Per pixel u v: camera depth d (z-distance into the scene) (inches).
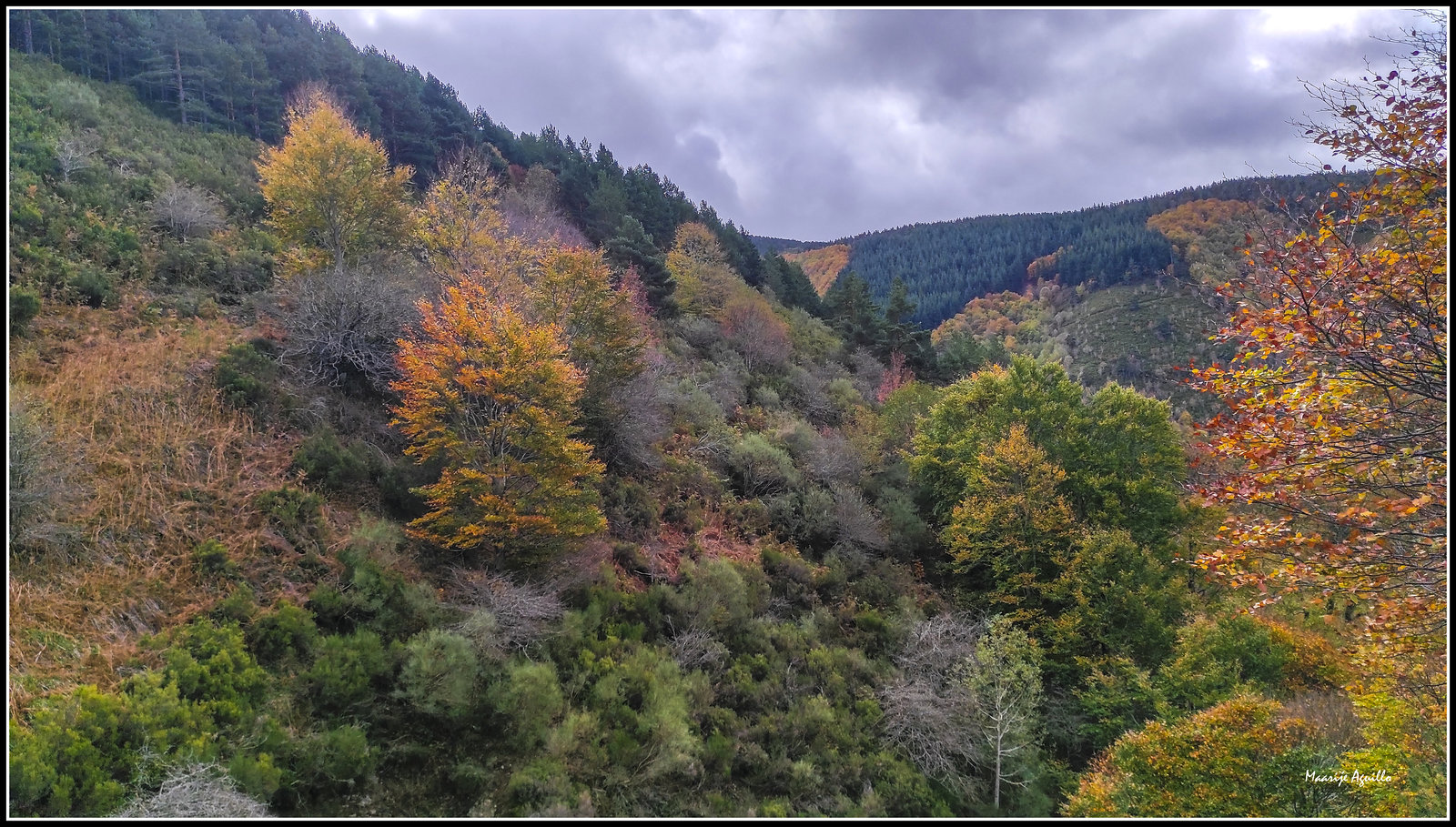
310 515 453.7
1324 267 230.7
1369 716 331.6
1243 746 332.2
